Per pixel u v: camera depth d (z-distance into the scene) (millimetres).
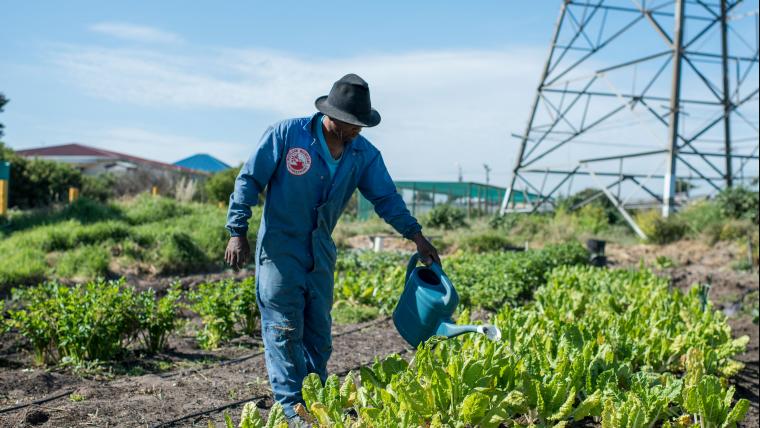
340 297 9555
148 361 6395
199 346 7195
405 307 4453
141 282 12188
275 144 4047
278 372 4109
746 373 6922
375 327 8031
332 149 4129
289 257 4109
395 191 4449
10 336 7195
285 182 4062
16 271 11000
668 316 6949
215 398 4895
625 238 23625
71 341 6074
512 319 5801
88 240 14258
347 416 3768
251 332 7762
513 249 20047
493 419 3783
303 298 4176
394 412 3615
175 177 32375
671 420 4719
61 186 28078
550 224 24672
